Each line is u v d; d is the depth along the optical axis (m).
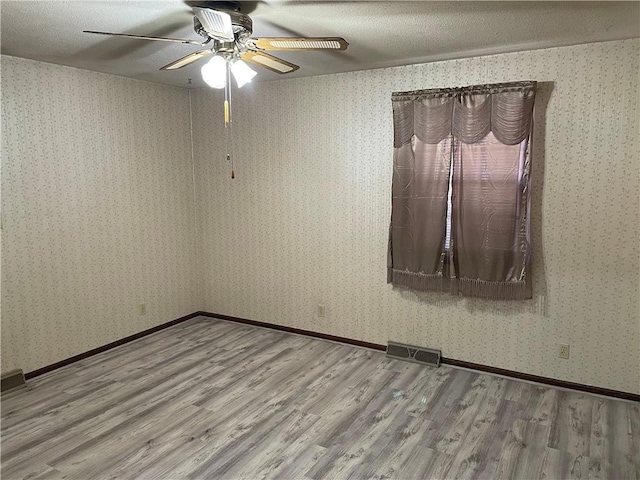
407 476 2.39
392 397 3.22
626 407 3.06
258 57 2.49
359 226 4.00
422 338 3.84
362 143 3.88
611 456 2.54
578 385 3.28
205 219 4.87
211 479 2.38
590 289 3.18
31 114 3.40
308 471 2.44
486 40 2.88
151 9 2.27
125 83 4.07
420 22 2.50
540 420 2.91
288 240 4.39
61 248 3.67
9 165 3.30
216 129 4.62
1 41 2.85
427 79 3.54
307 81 4.05
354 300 4.12
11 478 2.38
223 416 2.98
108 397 3.23
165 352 4.05
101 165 3.93
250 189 4.53
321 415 2.99
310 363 3.80
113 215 4.06
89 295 3.91
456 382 3.45
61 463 2.50
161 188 4.51
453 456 2.55
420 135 3.56
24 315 3.46
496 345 3.54
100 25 2.54
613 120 3.00
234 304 4.84
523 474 2.40
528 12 2.35
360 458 2.54
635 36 2.83
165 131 4.50
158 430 2.82
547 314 3.34
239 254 4.71
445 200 3.54
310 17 2.40
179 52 3.14
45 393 3.29
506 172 3.29
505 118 3.23
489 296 3.47
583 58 3.03
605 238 3.10
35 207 3.47
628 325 3.10
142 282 4.38
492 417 2.95
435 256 3.63
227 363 3.81
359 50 3.12
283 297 4.51
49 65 3.49
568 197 3.18
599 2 2.21
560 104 3.13
